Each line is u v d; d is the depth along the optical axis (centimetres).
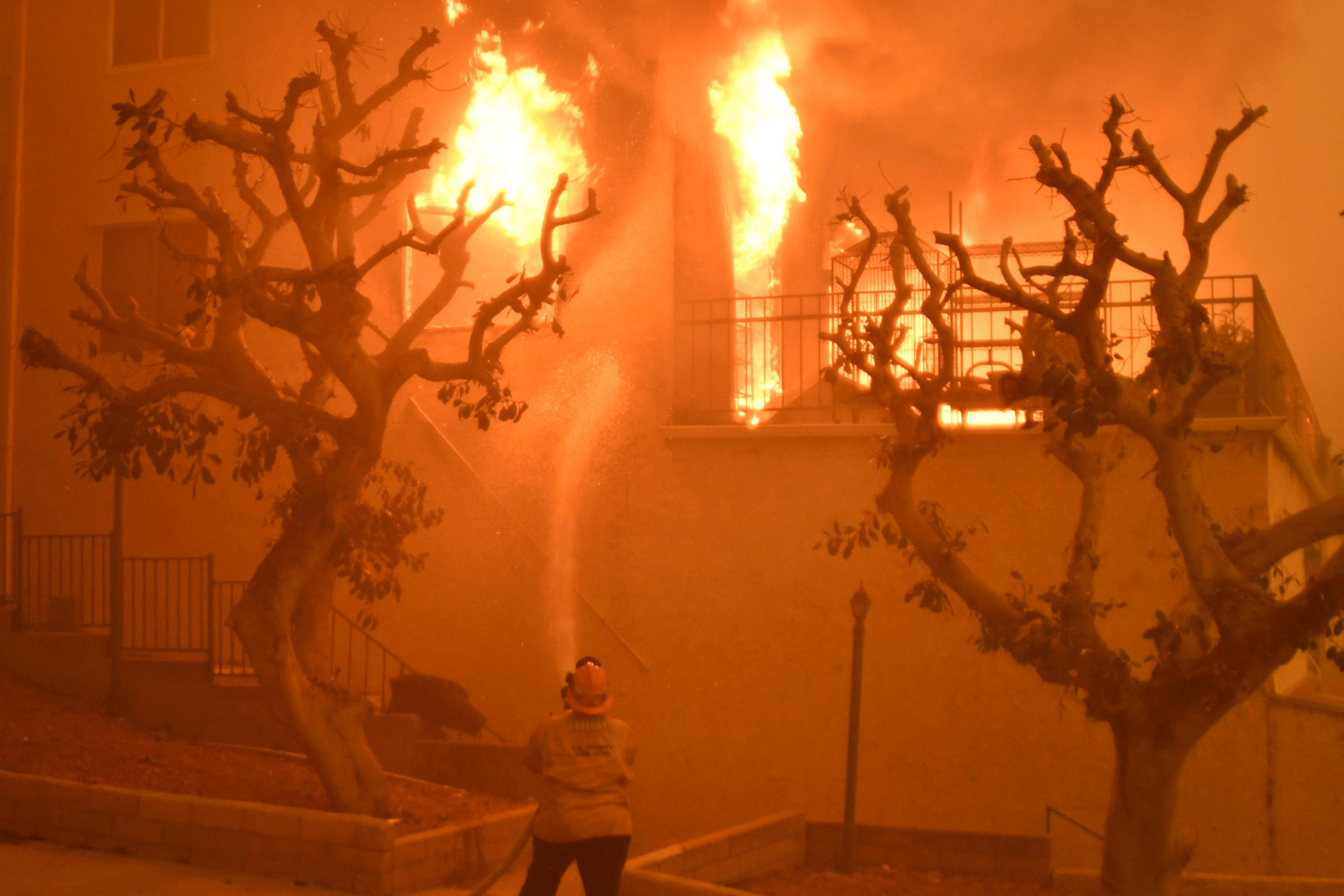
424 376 830
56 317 1434
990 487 1055
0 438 1411
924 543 736
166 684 1113
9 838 823
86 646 1142
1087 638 651
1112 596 1015
